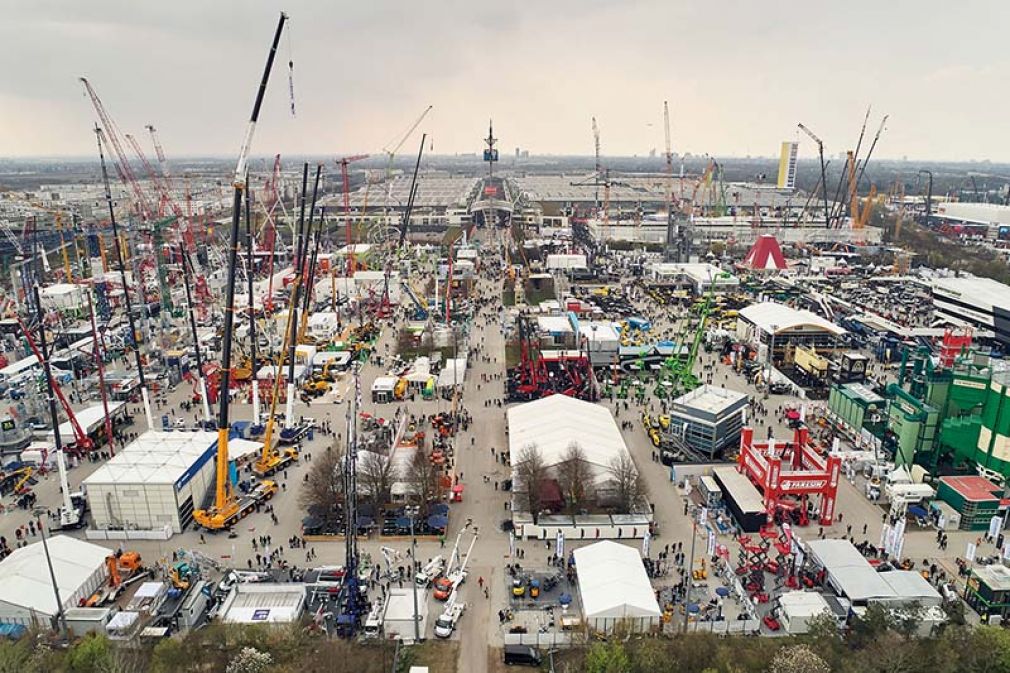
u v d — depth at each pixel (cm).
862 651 10144
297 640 10469
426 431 19225
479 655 10662
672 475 16425
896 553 12925
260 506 15250
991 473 15688
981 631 10200
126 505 14062
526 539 13938
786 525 13088
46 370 14225
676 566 12875
